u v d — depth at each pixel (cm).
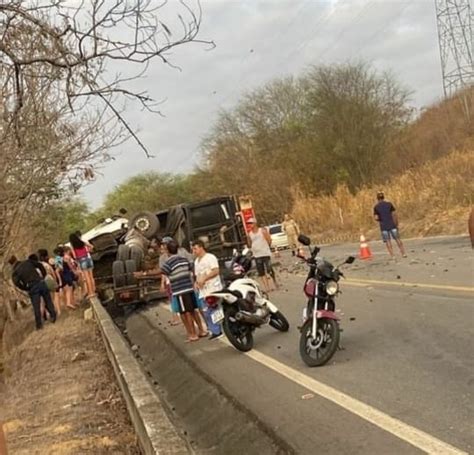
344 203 4512
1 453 298
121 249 2212
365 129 5409
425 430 644
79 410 938
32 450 780
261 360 1086
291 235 3375
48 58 435
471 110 5262
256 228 1966
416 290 1433
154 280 2195
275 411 796
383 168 5369
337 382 868
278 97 6438
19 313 2581
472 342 924
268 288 1972
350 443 649
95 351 1420
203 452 768
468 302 1194
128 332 1864
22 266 1911
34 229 1838
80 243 2186
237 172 6378
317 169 5722
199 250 1305
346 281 1786
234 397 886
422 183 3544
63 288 2381
